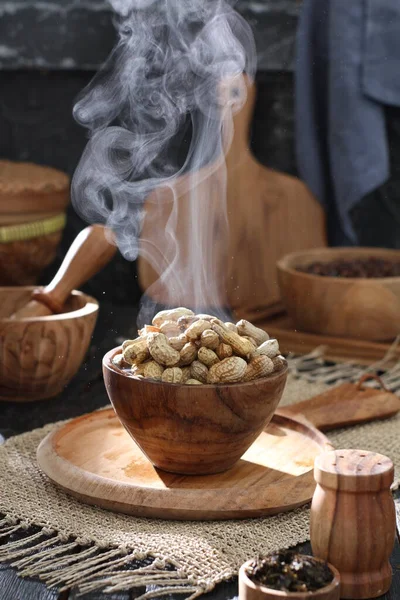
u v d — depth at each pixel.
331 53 1.74
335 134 1.76
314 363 1.57
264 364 1.13
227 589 1.03
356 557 1.02
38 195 1.71
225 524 1.11
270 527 1.11
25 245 1.71
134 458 1.20
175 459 1.15
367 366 1.56
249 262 1.84
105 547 1.08
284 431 1.27
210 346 1.15
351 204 1.78
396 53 1.72
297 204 1.86
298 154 1.82
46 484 1.18
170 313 1.21
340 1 1.72
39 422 1.35
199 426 1.12
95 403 1.42
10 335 1.36
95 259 1.45
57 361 1.39
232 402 1.12
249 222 1.83
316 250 1.71
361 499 1.02
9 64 1.90
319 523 1.03
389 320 1.56
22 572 1.04
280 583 0.98
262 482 1.15
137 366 1.15
